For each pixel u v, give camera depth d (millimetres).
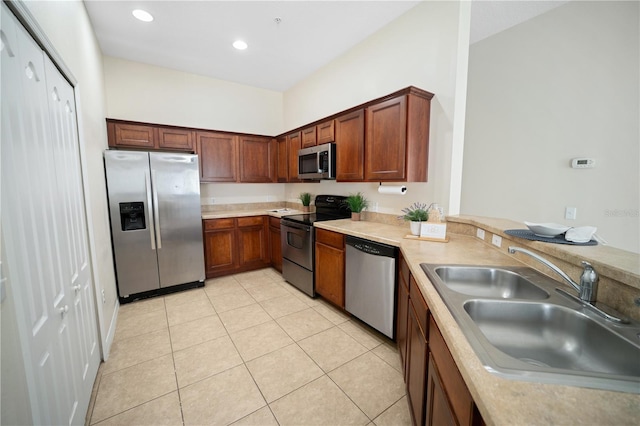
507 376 601
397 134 2127
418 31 2297
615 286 909
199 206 3176
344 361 1890
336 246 2525
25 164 956
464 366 640
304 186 4035
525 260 1408
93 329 1748
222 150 3686
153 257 2928
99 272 1958
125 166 2697
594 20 2164
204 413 1461
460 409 722
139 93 3342
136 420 1418
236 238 3676
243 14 2398
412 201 2443
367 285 2188
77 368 1353
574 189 2350
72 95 1653
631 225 2117
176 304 2795
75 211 1552
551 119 2441
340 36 2779
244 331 2279
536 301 983
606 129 2166
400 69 2475
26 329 860
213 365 1849
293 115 4211
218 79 3904
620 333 780
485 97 2887
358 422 1408
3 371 733
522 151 2641
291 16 2438
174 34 2699
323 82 3484
